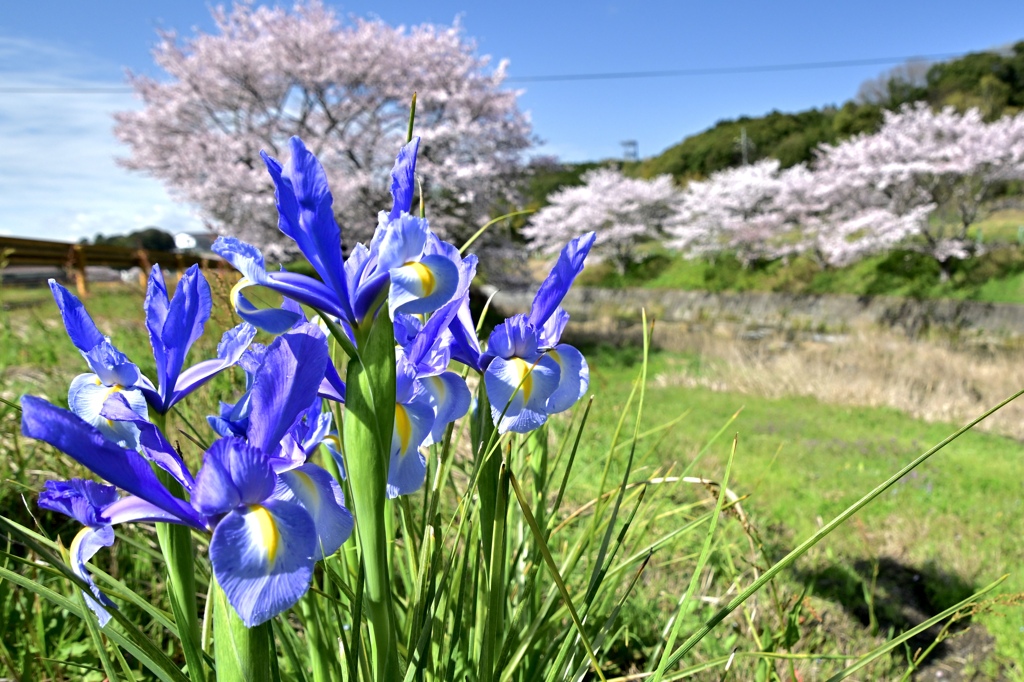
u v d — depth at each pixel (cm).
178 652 220
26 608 216
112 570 254
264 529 92
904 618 416
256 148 1909
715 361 1603
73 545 109
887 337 1838
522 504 121
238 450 92
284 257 1923
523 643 170
